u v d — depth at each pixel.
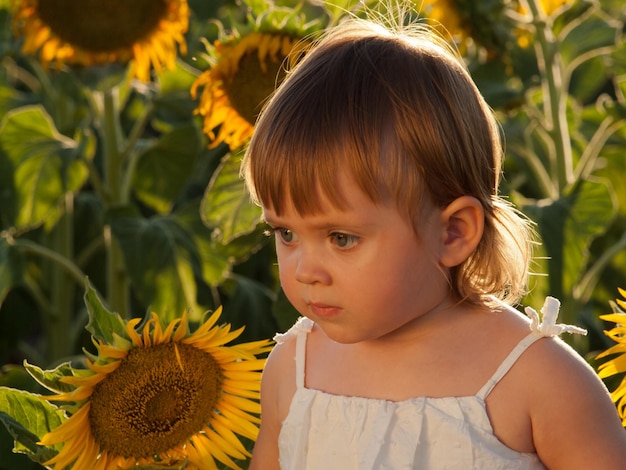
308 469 1.92
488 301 1.88
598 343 4.05
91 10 3.74
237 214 2.94
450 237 1.76
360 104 1.71
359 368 1.91
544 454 1.81
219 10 4.79
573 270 3.46
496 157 1.88
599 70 5.24
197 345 2.16
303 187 1.68
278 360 2.05
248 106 2.98
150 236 3.64
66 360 3.89
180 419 2.17
